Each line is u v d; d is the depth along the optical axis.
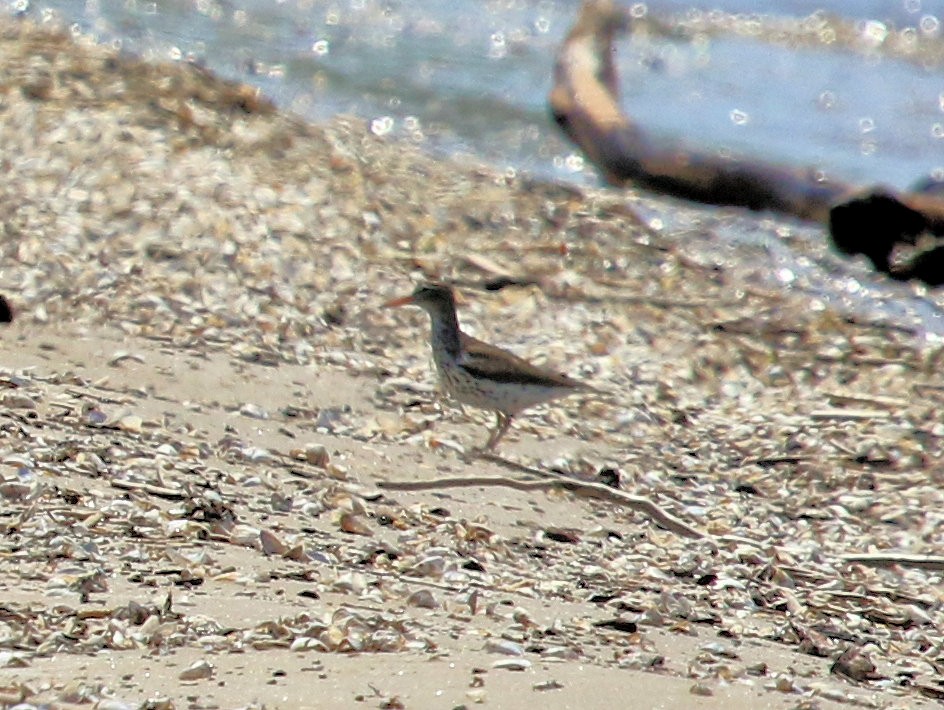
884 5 50.16
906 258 24.91
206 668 8.45
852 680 10.23
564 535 12.90
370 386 16.62
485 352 15.02
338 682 8.48
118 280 18.14
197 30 38.78
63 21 36.16
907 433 17.88
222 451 13.48
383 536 11.95
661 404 18.38
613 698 8.74
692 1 50.34
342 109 32.56
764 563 13.06
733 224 27.09
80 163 22.33
